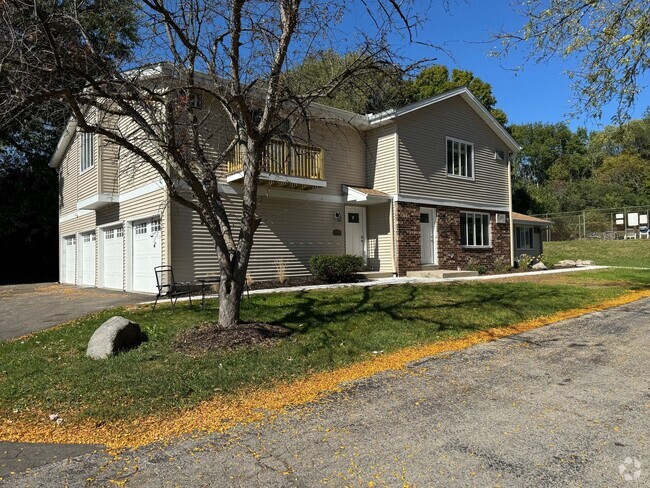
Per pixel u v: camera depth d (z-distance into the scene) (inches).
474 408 179.0
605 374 221.5
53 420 176.1
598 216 1465.3
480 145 795.4
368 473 129.5
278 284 525.0
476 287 502.6
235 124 303.1
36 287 799.7
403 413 175.0
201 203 274.7
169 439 157.3
